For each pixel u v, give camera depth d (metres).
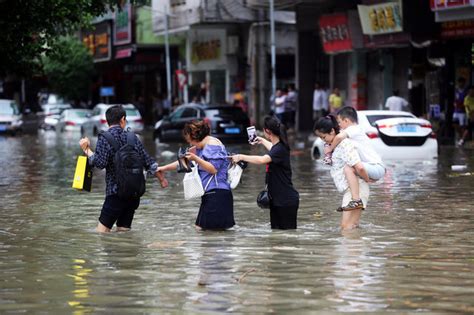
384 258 19.11
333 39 73.50
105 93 120.44
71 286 16.56
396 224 24.28
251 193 32.44
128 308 14.82
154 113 111.50
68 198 31.36
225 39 97.44
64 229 23.86
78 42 125.19
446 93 63.12
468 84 62.22
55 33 48.69
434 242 21.22
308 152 55.47
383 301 15.13
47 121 104.38
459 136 60.34
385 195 31.23
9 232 23.39
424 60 67.19
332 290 15.98
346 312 14.40
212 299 15.37
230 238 22.03
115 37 118.75
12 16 45.38
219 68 99.06
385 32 64.94
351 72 74.69
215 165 23.45
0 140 79.12
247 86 95.31
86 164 23.19
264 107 90.12
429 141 45.91
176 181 37.06
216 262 18.77
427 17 62.72
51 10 45.50
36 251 20.41
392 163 44.50
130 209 23.56
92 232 23.27
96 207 28.67
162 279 17.06
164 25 97.75
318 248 20.44
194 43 104.75
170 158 52.66
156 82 119.00
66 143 72.50
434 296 15.50
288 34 90.44
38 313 14.60
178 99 104.19
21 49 46.91
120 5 51.78
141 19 111.75
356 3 73.38
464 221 24.86
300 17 82.25
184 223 24.83
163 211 27.45
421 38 62.88
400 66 70.44
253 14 87.69
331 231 23.09
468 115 58.12
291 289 16.09
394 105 64.06
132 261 19.00
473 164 43.94
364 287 16.22
